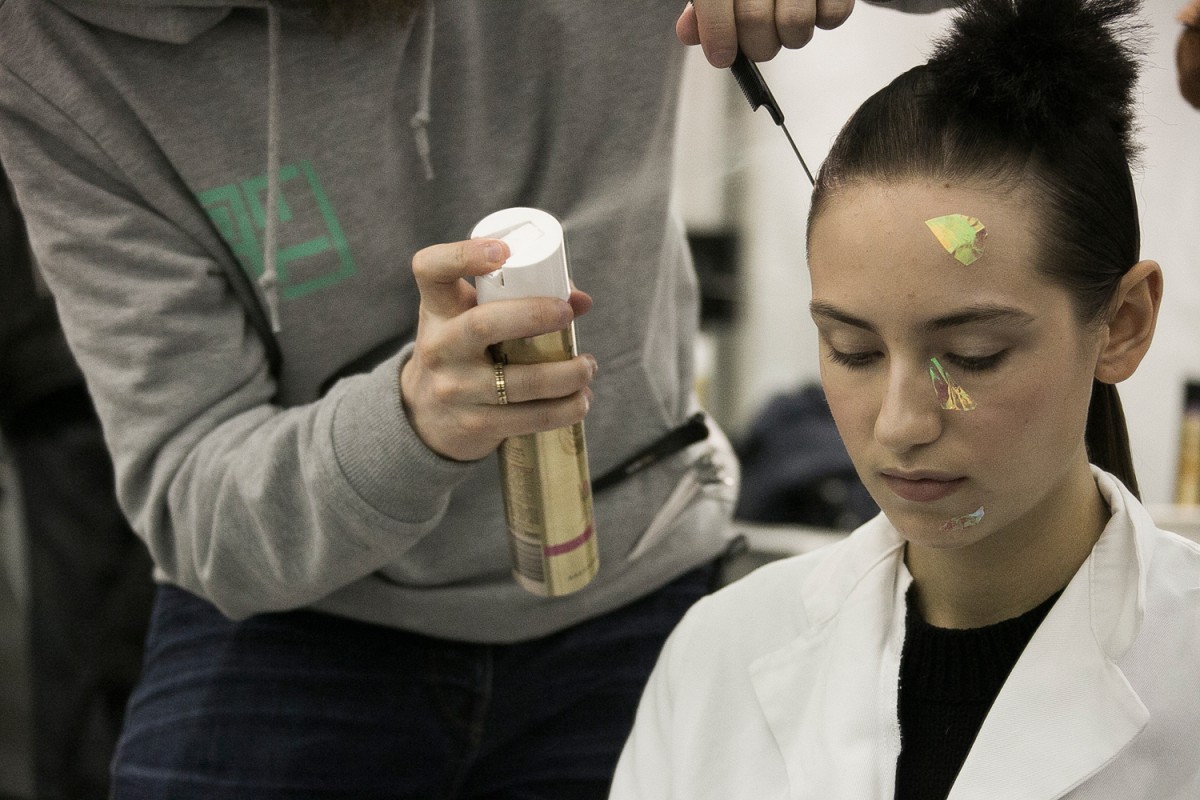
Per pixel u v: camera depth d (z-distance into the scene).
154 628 1.46
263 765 1.37
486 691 1.40
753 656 1.13
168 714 1.39
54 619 2.28
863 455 0.94
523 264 0.98
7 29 1.16
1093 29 0.91
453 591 1.36
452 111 1.26
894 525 0.95
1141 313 0.95
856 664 1.05
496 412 1.04
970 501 0.91
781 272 2.67
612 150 1.30
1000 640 1.00
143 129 1.21
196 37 1.19
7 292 2.14
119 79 1.18
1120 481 1.05
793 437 2.56
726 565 1.51
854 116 0.97
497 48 1.26
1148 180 2.12
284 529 1.18
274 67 1.19
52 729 2.29
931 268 0.87
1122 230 0.92
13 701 2.87
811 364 2.70
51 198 1.22
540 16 1.25
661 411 1.38
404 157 1.26
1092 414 1.07
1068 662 0.96
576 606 1.39
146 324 1.22
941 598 1.04
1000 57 0.90
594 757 1.43
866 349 0.92
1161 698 0.94
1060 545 0.99
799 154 1.10
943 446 0.90
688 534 1.44
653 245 1.33
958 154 0.89
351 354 1.31
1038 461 0.91
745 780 1.08
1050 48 0.89
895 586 1.07
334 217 1.25
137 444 1.24
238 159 1.23
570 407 1.04
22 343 2.17
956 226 0.87
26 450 2.25
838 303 0.91
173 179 1.23
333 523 1.13
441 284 1.01
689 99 2.61
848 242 0.90
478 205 1.29
